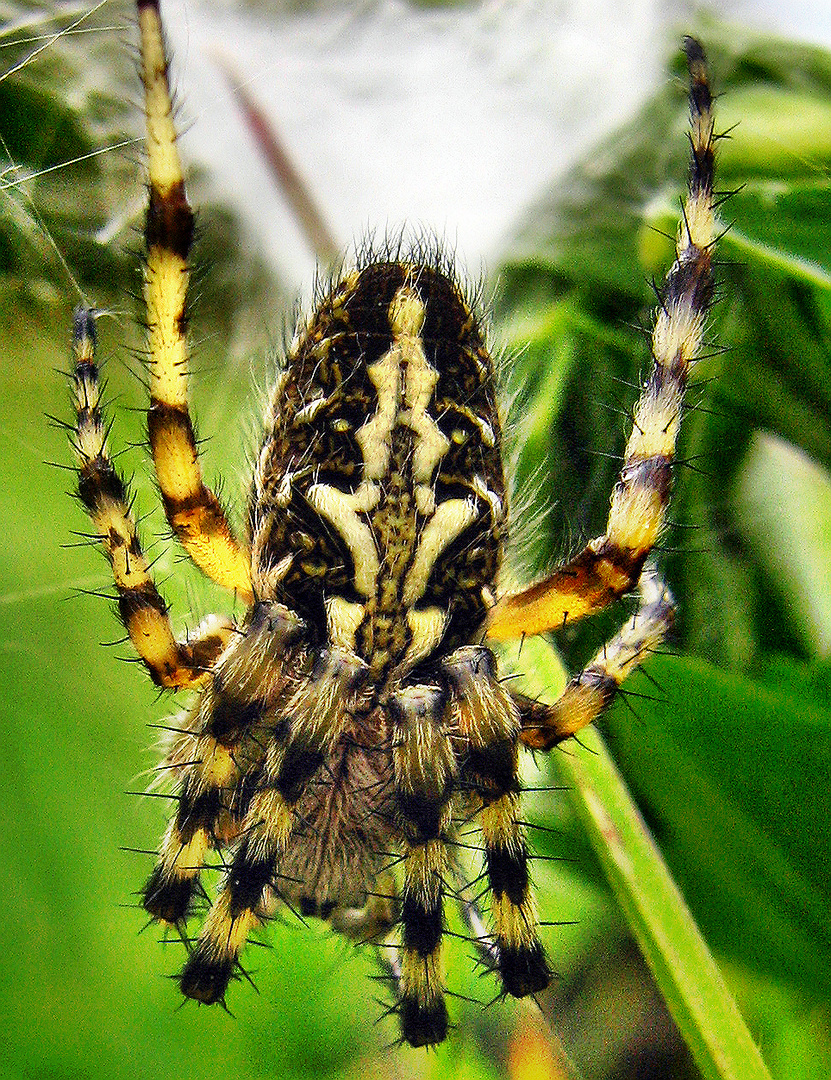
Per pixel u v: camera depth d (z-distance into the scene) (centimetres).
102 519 8
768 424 9
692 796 9
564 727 8
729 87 9
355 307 8
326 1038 9
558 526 9
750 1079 8
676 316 8
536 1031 9
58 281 10
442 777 8
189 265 8
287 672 8
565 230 10
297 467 8
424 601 8
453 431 8
